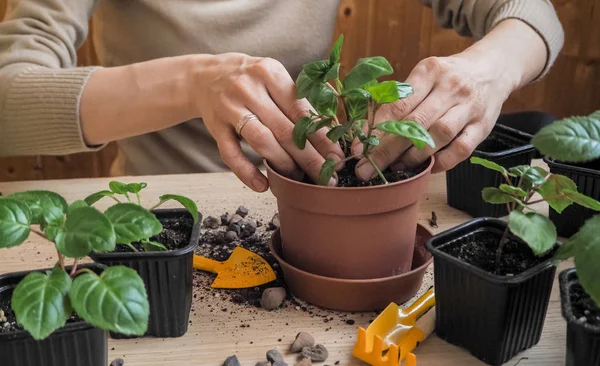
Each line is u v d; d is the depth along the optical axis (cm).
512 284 65
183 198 71
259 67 76
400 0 155
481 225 74
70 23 96
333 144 75
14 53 91
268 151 73
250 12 104
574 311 64
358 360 68
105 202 92
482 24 101
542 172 69
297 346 69
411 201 73
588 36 154
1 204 61
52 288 59
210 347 70
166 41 105
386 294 74
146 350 70
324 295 74
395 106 76
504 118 130
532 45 93
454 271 68
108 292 59
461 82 79
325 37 111
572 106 164
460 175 89
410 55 162
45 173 166
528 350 70
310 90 71
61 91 85
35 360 62
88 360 63
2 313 64
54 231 60
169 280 69
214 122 78
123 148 118
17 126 87
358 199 70
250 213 90
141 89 83
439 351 70
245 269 79
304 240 74
